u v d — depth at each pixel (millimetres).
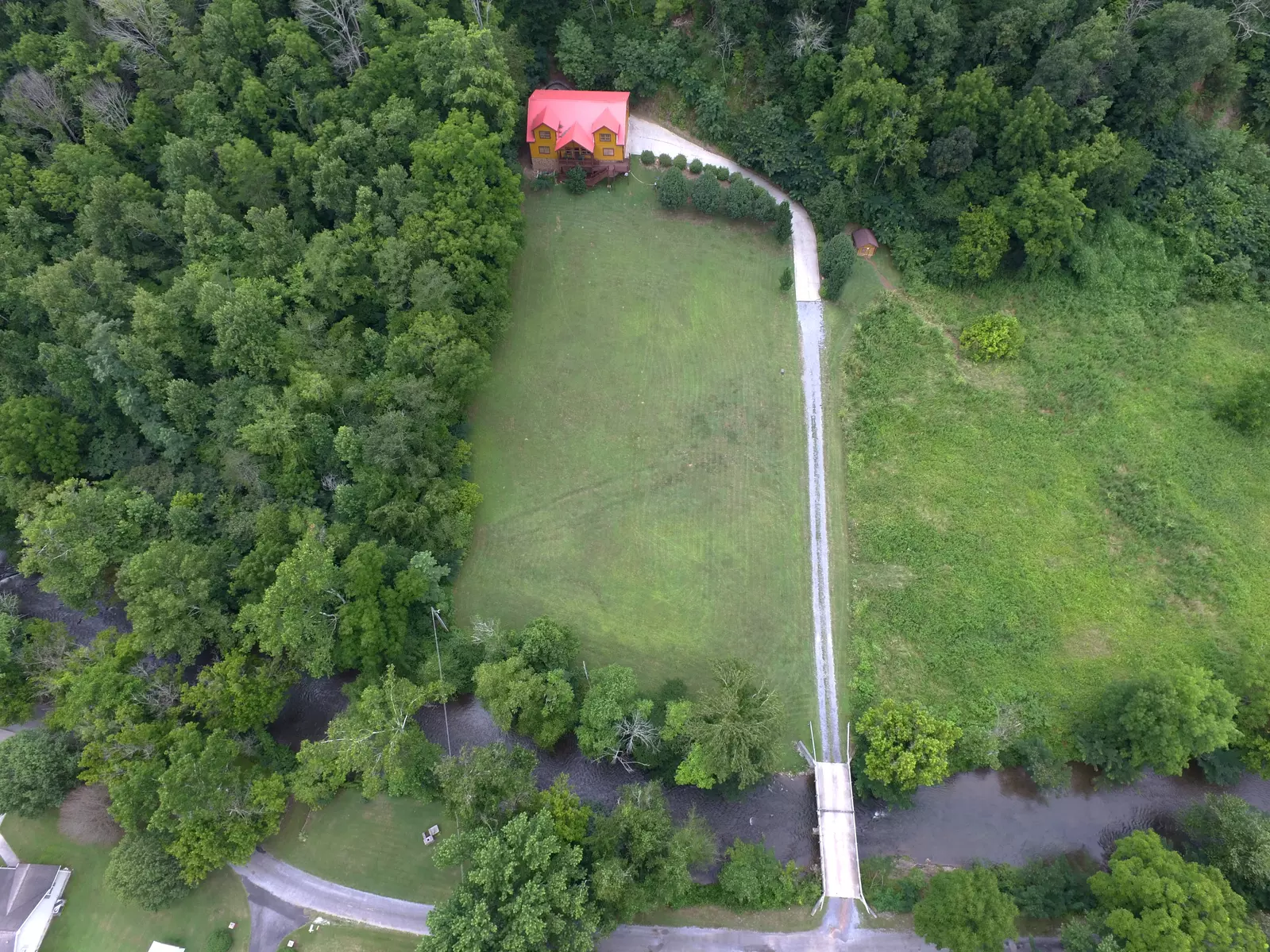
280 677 45719
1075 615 50250
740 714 42562
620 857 39719
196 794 39312
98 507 47375
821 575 52750
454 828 45094
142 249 55594
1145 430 55531
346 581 45031
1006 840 45406
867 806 46281
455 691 47000
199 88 56500
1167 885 36500
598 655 50219
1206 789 46375
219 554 47469
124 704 42156
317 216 60094
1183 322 59375
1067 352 58906
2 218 53438
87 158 54000
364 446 48938
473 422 58188
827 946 42000
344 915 43219
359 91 58094
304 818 45844
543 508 55375
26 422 48219
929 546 52750
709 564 53188
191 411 50969
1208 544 51375
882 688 48750
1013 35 56062
